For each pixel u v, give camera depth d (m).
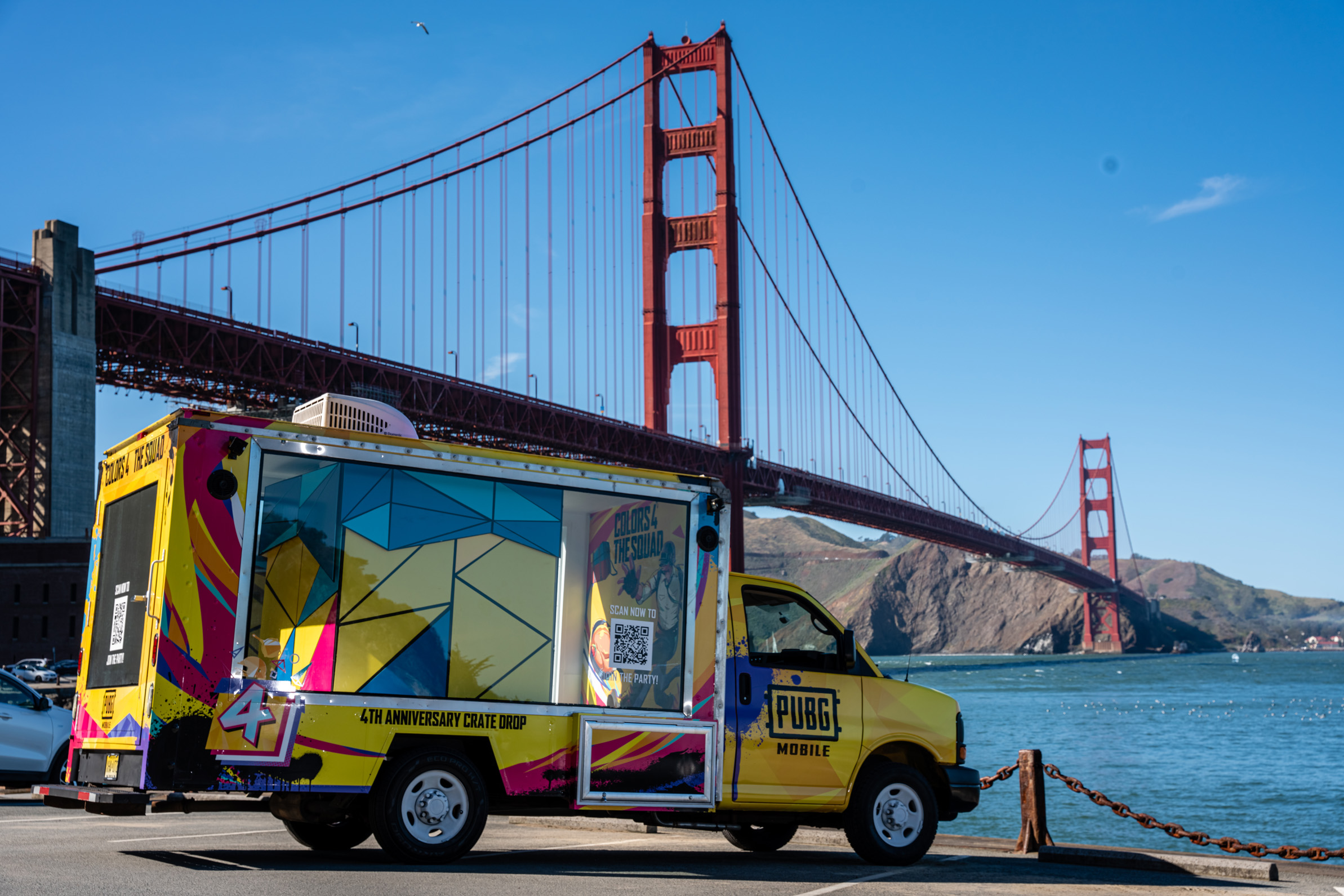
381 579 7.98
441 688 8.06
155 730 7.28
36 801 13.12
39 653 64.44
